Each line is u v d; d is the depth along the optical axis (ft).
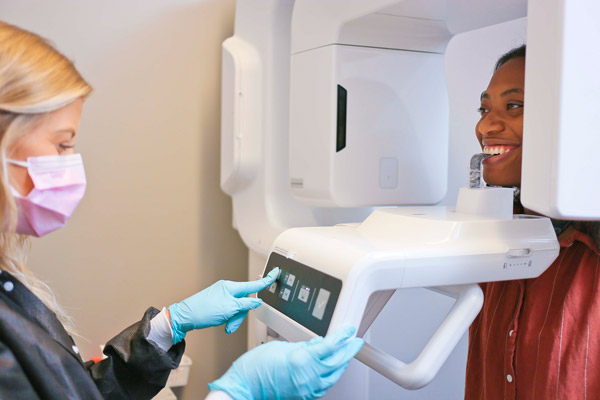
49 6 5.41
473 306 2.82
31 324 2.61
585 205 2.40
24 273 3.02
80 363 2.78
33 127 2.59
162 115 5.87
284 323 2.88
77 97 2.69
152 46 5.77
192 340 6.18
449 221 2.84
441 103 4.35
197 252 6.12
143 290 5.96
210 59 5.97
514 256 2.82
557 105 2.32
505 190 3.14
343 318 2.53
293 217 5.15
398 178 4.22
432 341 2.79
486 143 3.68
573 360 3.06
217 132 6.07
